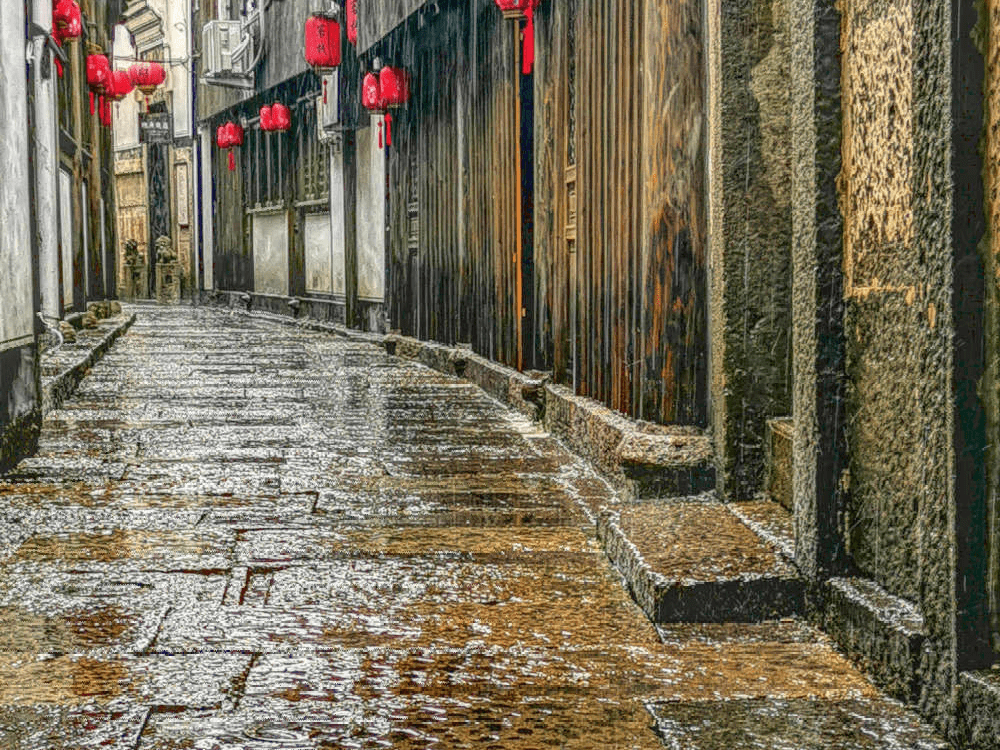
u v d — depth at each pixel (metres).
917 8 3.70
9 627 4.76
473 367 14.41
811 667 4.33
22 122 8.94
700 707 3.90
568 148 10.31
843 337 4.78
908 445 4.28
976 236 3.50
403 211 18.84
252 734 3.66
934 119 3.60
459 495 7.58
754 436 6.40
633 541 5.49
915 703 3.88
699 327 6.84
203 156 35.50
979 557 3.55
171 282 38.72
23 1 9.09
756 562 5.11
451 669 4.29
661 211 6.88
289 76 25.50
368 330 22.72
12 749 3.53
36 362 9.37
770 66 6.34
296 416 11.53
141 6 38.56
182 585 5.40
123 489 7.69
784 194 6.37
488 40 13.39
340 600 5.18
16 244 8.56
